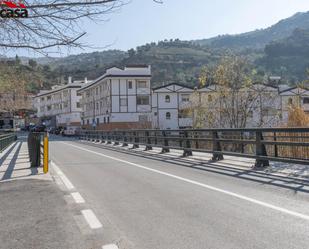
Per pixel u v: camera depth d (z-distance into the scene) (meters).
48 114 113.06
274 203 7.06
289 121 20.48
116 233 5.42
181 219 6.09
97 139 39.00
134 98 69.62
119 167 13.83
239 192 8.18
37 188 9.30
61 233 5.47
